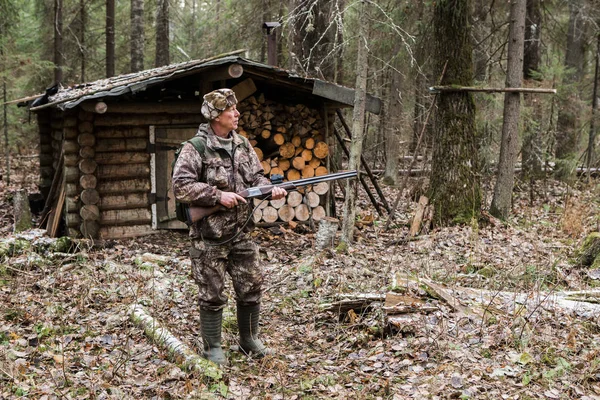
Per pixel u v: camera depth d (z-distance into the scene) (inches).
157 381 164.7
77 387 161.3
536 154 576.7
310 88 387.5
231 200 167.8
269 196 173.6
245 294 179.6
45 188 482.3
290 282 264.4
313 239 381.7
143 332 200.5
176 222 388.2
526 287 246.8
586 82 796.0
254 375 171.8
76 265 291.7
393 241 360.2
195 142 168.6
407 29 526.6
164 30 757.3
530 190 518.9
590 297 226.4
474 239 343.9
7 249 300.0
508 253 310.3
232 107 171.3
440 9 404.8
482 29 601.9
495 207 423.5
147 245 359.3
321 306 219.1
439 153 409.4
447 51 404.8
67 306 228.7
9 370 165.8
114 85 342.0
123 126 373.7
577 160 597.9
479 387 156.4
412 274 257.1
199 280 173.6
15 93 740.0
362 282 257.0
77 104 330.0
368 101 378.6
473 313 202.4
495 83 599.8
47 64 706.2
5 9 653.9
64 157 365.7
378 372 170.9
